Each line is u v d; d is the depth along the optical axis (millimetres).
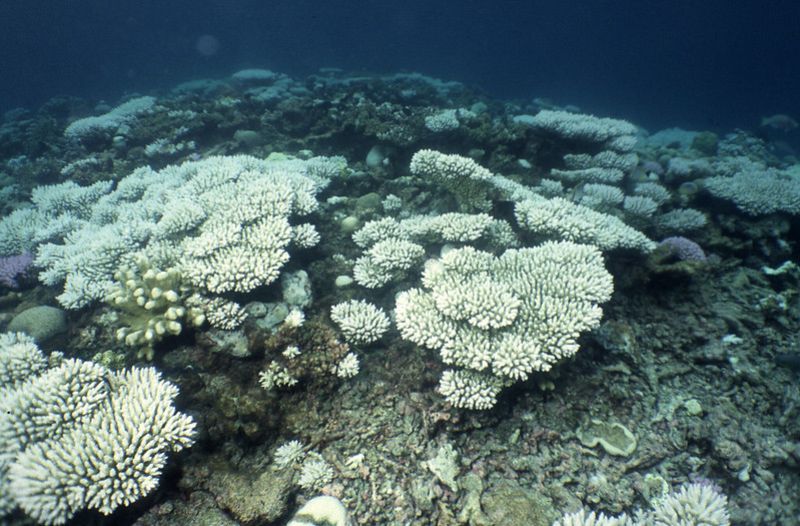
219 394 4023
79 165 10109
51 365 4164
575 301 4273
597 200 6984
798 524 3504
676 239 6418
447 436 3912
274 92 13867
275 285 4992
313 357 4227
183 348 4586
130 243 5418
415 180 7902
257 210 5449
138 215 6266
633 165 8914
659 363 4730
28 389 3469
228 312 4531
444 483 3572
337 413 4078
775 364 4613
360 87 14586
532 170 9094
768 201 7215
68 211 7562
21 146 14031
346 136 10188
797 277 6223
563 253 4867
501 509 3367
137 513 3234
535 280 4566
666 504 3197
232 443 3820
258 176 6562
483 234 5777
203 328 4613
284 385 4137
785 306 5320
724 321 5133
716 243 6930
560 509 3473
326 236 6465
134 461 3104
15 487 2850
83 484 2959
